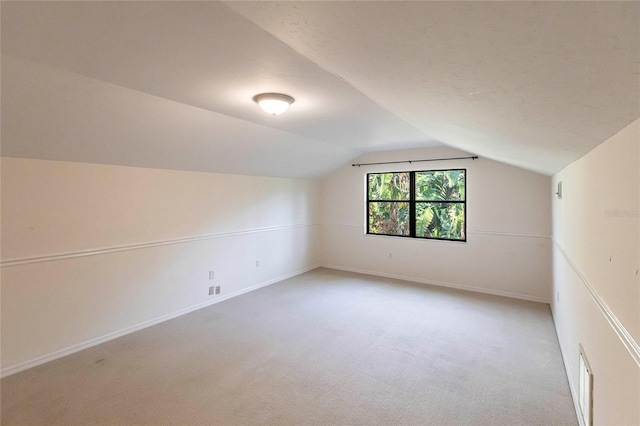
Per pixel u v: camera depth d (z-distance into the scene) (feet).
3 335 8.59
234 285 15.43
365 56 3.52
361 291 16.07
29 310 9.05
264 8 2.63
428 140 14.56
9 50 5.38
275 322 12.17
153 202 12.14
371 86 5.29
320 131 12.48
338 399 7.55
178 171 13.00
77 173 10.06
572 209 7.99
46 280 9.39
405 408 7.22
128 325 11.33
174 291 12.85
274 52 5.52
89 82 6.95
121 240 11.18
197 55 5.61
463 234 16.58
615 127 3.84
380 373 8.64
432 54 2.95
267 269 17.38
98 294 10.55
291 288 16.66
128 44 5.18
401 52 3.11
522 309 13.42
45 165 9.36
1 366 8.54
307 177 19.80
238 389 7.94
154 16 4.35
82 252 10.16
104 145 9.66
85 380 8.33
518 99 3.66
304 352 9.82
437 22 2.24
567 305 8.89
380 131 12.46
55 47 5.29
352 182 19.97
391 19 2.37
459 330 11.36
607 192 4.72
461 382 8.20
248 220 16.25
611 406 4.58
